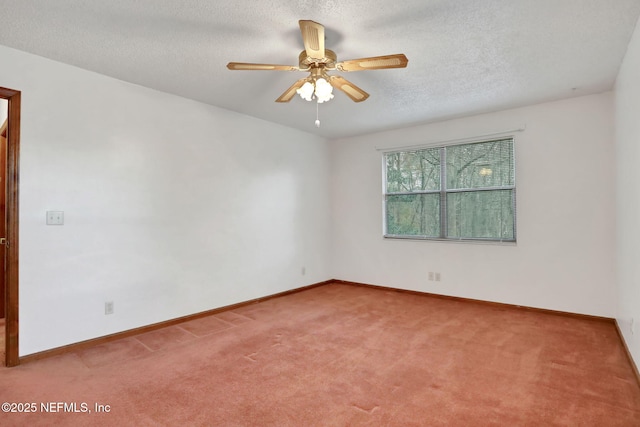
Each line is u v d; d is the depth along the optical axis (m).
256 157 4.41
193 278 3.70
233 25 2.24
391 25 2.25
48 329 2.71
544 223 3.87
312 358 2.68
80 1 1.98
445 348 2.88
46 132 2.70
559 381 2.30
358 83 3.24
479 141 4.30
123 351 2.82
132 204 3.22
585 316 3.64
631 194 2.53
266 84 3.26
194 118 3.73
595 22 2.22
